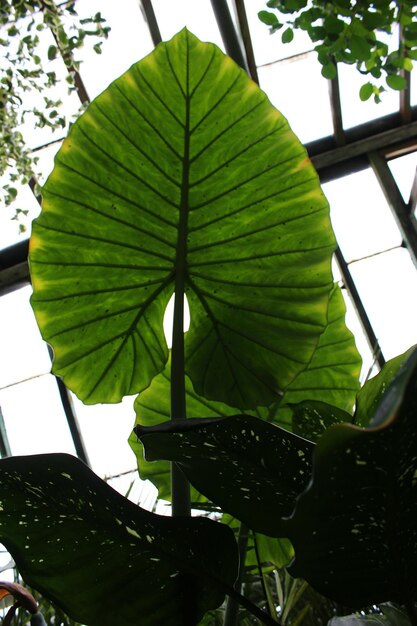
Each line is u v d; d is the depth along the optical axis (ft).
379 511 1.83
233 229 4.32
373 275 20.10
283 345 4.37
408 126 19.94
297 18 6.49
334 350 5.32
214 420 2.09
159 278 4.39
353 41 6.22
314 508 1.78
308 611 3.69
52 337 4.32
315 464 1.65
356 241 20.30
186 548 2.45
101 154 4.18
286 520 1.82
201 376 4.40
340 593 2.11
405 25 6.33
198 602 2.56
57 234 4.26
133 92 4.11
